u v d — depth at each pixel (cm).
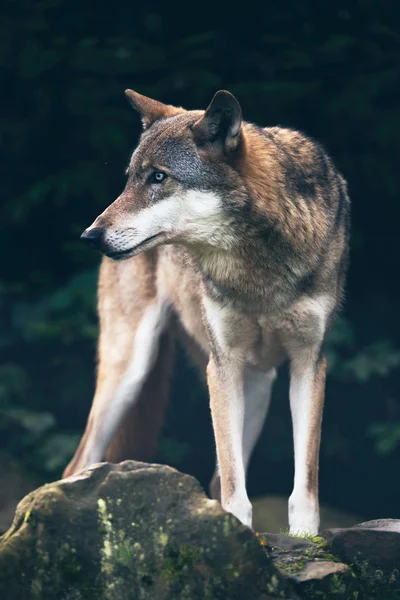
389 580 577
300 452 730
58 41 1316
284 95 1270
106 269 993
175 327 964
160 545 537
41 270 1472
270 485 1428
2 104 1424
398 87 1304
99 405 966
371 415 1430
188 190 704
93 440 962
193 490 550
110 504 541
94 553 535
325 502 1435
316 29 1359
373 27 1298
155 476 550
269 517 1104
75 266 1464
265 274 725
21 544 532
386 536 583
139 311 957
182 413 1421
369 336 1434
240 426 752
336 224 772
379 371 1284
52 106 1385
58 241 1462
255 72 1352
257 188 712
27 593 530
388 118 1307
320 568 564
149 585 534
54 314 1364
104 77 1353
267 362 796
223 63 1349
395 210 1413
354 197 1382
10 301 1417
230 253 721
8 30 1355
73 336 1352
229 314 747
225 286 738
